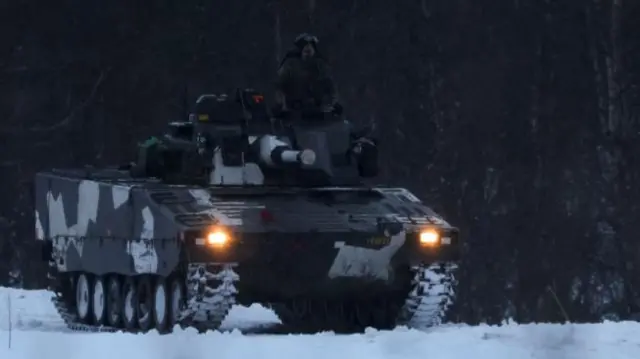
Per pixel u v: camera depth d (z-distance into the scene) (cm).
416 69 15588
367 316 6350
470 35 15812
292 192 6131
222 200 5959
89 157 15462
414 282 5972
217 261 5612
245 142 6341
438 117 15338
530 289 14112
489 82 15562
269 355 4453
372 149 6494
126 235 6097
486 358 4438
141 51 15738
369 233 5828
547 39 15738
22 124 15550
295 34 15725
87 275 6744
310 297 6053
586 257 14225
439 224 5997
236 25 15788
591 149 15112
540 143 15188
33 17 15900
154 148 6569
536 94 15475
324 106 6631
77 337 4994
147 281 6088
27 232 14962
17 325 6719
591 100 15425
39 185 7256
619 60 15425
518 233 14525
